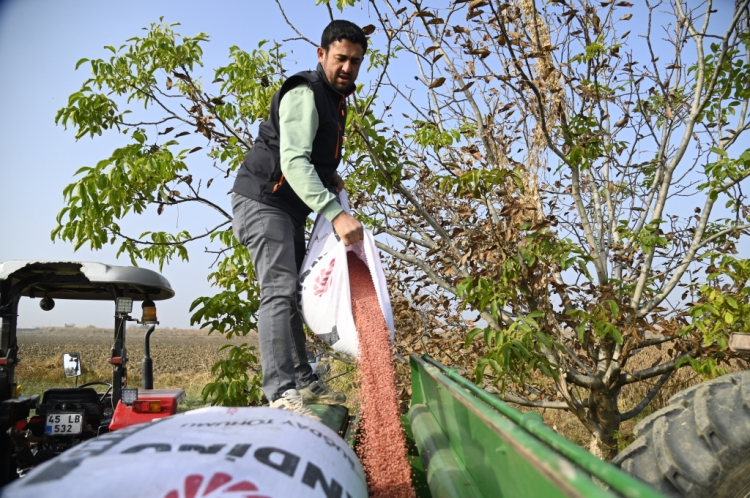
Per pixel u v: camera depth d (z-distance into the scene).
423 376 2.70
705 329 3.63
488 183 3.83
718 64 3.92
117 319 4.70
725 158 3.71
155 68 4.89
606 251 4.66
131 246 5.13
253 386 4.23
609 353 4.24
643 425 2.51
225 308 4.22
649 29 4.42
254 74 5.14
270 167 2.63
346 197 3.22
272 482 1.06
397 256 4.85
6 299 4.33
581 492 0.69
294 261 2.63
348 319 2.44
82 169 4.34
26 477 1.04
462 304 4.04
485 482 1.37
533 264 3.64
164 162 4.48
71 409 4.80
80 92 4.70
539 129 4.30
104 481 0.97
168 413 4.16
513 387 5.08
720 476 2.13
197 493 0.97
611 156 4.64
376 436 1.99
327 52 2.59
